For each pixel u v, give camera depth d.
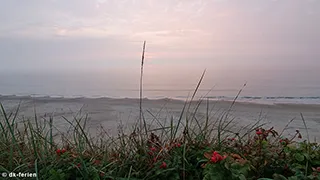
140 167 1.99
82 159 1.96
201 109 6.48
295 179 1.58
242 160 1.69
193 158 2.05
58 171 1.80
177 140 2.26
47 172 1.83
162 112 5.82
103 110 6.76
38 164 1.93
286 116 6.16
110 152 2.26
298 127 5.04
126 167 1.99
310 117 6.15
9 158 1.99
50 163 1.97
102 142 2.53
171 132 2.36
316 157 1.91
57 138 2.82
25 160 1.98
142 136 2.33
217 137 2.38
